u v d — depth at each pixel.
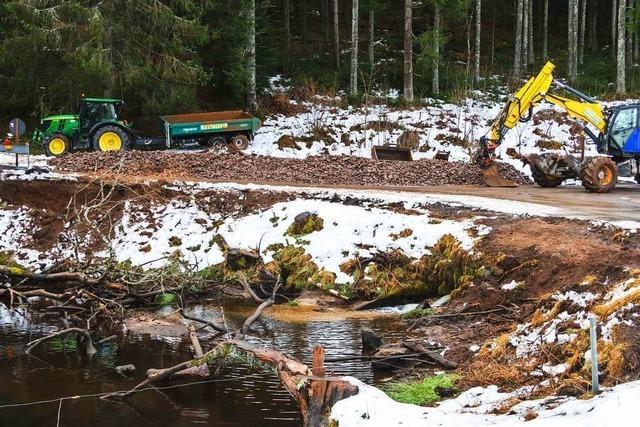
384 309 12.51
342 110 29.95
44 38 24.14
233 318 12.00
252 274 14.02
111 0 25.20
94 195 17.02
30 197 17.16
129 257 15.46
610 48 44.00
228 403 7.95
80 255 15.80
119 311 12.16
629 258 9.75
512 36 44.97
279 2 44.00
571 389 6.59
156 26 26.11
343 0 45.59
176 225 16.05
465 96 31.36
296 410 7.71
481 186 18.61
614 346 6.91
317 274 13.51
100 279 12.41
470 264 12.07
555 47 44.62
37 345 10.52
